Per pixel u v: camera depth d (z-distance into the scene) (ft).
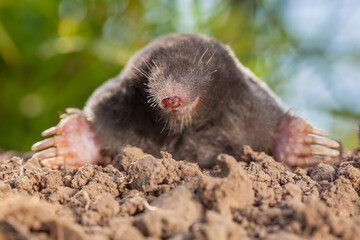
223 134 1.33
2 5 1.67
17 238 1.02
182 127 1.31
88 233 1.10
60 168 1.27
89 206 1.14
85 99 1.68
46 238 1.07
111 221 1.11
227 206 1.13
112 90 1.34
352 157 1.30
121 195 1.18
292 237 1.07
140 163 1.18
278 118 1.34
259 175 1.18
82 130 1.33
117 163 1.25
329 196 1.17
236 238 1.10
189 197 1.13
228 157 1.14
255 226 1.12
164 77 1.29
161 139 1.33
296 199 1.14
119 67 1.66
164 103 1.27
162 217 1.10
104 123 1.33
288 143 1.32
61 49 1.65
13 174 1.22
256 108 1.33
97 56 1.65
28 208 1.10
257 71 1.68
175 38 1.35
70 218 1.13
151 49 1.34
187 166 1.20
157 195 1.18
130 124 1.32
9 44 1.66
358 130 1.46
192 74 1.29
